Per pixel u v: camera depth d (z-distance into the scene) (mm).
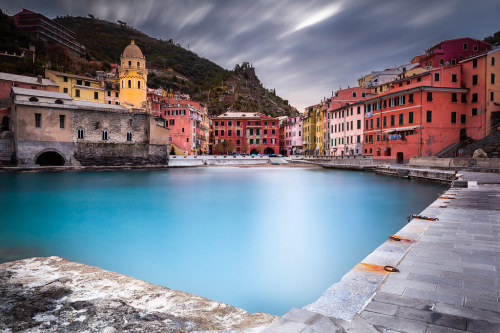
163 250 11930
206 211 20188
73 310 3463
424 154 49188
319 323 2902
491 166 29516
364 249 11719
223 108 169125
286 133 111938
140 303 3658
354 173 49250
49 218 18125
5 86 63594
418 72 62438
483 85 47750
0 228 15742
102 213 19703
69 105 56344
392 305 3477
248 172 55062
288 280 8922
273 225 16016
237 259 10820
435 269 4695
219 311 3436
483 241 6355
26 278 4523
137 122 64312
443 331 2902
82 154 57656
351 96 74250
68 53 128875
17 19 117875
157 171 57812
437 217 9039
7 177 42438
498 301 3584
